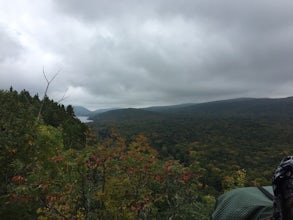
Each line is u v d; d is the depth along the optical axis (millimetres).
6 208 9141
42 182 8633
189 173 10898
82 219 9266
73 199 9414
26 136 9875
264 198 2023
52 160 8977
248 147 119125
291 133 161750
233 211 1984
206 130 164750
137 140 11125
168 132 142500
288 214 1601
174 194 11398
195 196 11508
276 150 111562
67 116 54812
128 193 10250
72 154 9617
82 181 9203
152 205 11023
